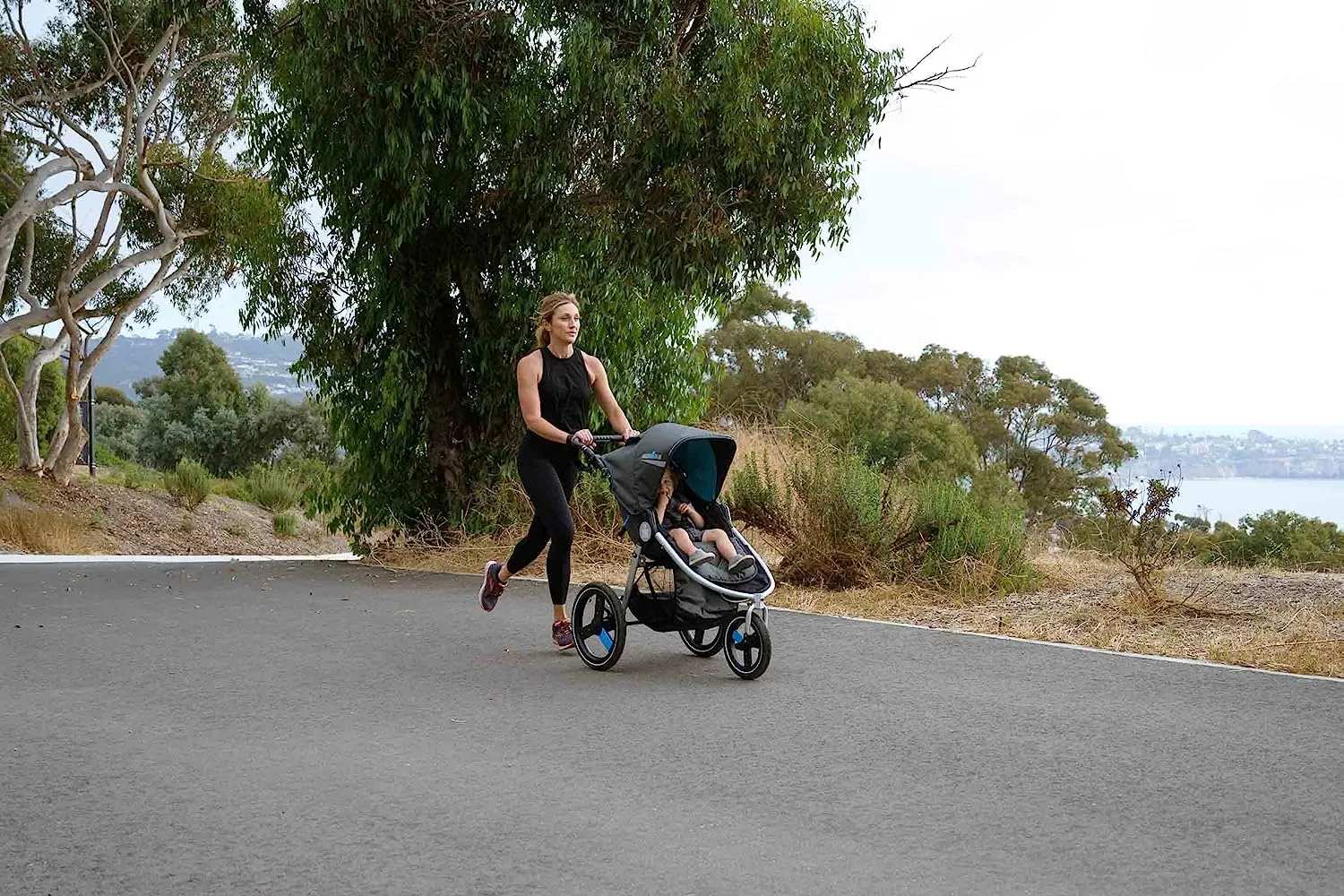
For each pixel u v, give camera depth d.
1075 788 4.38
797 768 4.64
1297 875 3.51
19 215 24.78
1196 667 6.63
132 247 29.66
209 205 27.78
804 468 11.12
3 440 29.77
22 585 10.13
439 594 9.70
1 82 24.88
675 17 12.27
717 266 11.92
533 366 6.90
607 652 7.08
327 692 6.00
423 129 11.90
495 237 12.70
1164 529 8.99
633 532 6.52
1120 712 5.56
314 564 12.21
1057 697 5.88
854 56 11.85
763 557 11.27
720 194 11.92
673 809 4.12
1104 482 59.09
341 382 13.00
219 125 27.89
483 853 3.68
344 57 11.54
